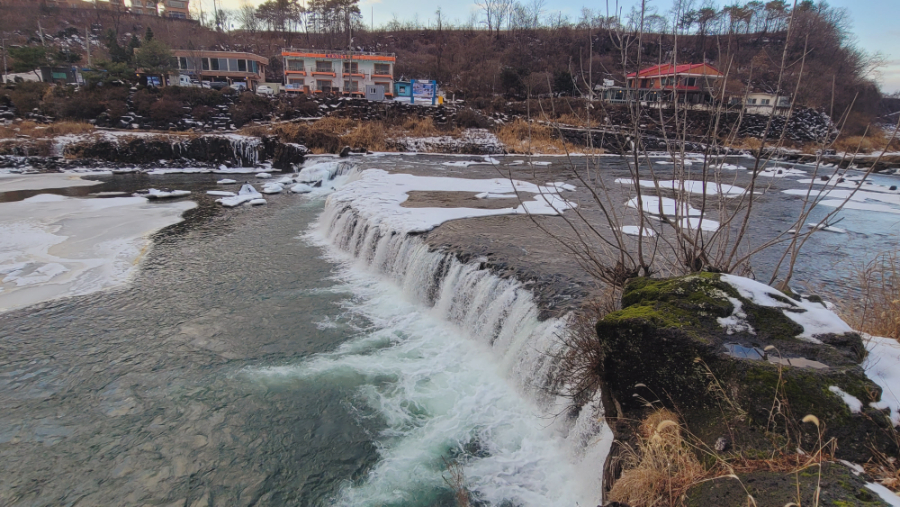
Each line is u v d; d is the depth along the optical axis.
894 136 3.96
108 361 7.90
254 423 6.48
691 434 3.48
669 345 3.79
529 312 7.18
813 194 18.67
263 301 10.11
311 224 16.44
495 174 21.38
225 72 49.81
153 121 32.12
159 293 10.46
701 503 2.92
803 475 2.86
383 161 25.81
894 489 2.71
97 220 16.19
